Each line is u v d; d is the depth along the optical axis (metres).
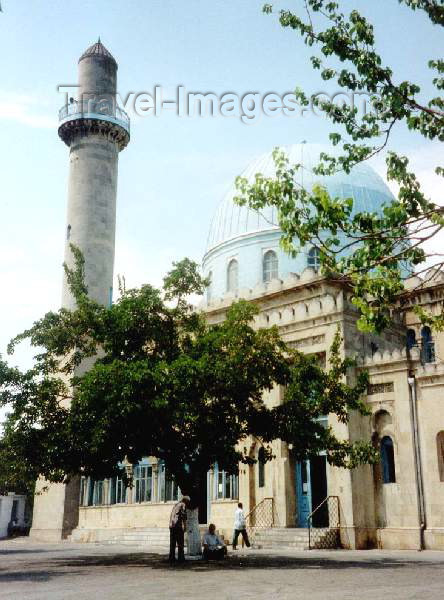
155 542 31.56
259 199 13.48
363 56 11.23
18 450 20.58
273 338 20.72
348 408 21.31
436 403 25.78
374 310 12.19
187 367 18.44
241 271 41.03
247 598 11.17
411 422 26.11
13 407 20.64
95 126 45.66
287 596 11.40
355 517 25.81
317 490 28.83
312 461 29.12
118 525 36.69
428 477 25.33
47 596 11.98
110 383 18.31
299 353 21.12
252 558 20.77
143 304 21.25
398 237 11.38
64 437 19.77
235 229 42.81
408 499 25.50
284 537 26.59
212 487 31.92
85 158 45.47
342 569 16.67
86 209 44.44
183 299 22.44
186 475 20.84
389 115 11.92
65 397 21.45
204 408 19.48
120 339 21.20
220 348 20.44
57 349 22.30
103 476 20.52
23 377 20.78
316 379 20.78
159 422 19.09
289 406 20.09
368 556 21.44
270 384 20.34
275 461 28.88
